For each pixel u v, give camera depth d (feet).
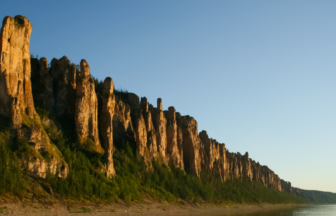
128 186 410.31
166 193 476.54
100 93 508.12
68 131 414.41
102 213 328.49
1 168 284.82
